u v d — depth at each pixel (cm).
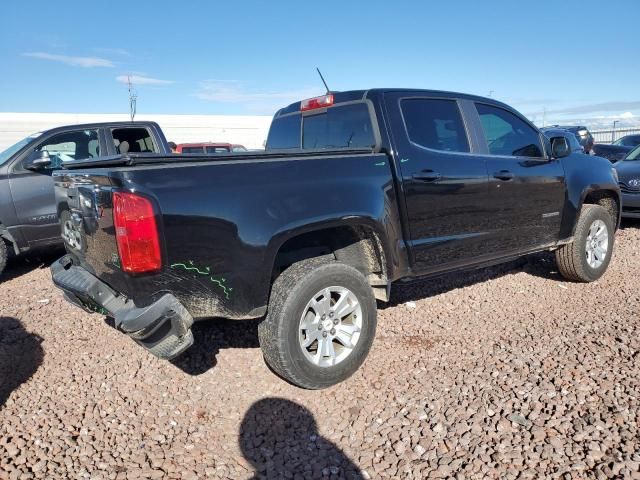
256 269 296
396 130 377
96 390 337
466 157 410
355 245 364
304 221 311
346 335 339
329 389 333
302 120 471
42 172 628
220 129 3278
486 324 432
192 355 383
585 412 287
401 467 254
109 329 438
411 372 349
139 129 699
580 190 502
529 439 267
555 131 1510
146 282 267
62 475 254
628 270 584
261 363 370
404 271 375
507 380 329
